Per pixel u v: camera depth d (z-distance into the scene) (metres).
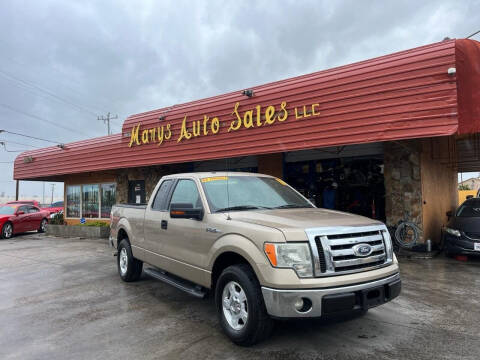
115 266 8.46
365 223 3.83
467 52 6.78
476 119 6.64
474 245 7.62
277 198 4.98
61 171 16.08
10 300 5.78
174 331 4.27
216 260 4.17
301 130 8.54
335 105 8.02
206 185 4.81
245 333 3.63
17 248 12.29
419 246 8.70
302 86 8.56
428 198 9.45
